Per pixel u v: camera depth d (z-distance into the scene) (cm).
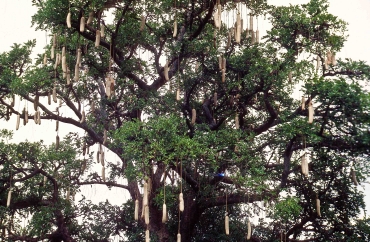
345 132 988
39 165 1338
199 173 1141
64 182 1318
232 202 1121
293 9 1102
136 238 1252
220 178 1102
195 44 1156
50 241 1339
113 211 1380
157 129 968
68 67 1110
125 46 1252
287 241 1162
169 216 1282
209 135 1049
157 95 1209
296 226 1146
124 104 1257
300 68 1037
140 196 1303
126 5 1091
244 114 1215
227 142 1054
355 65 1013
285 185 1102
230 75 1212
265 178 1025
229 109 1277
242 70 1168
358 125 959
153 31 1198
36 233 1306
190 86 1244
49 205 1280
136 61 1262
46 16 1059
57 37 1106
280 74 1033
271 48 1101
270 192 1020
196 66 1194
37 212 1309
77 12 1086
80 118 1309
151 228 1237
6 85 1254
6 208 1318
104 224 1369
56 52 1163
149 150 973
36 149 1332
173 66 1265
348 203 1168
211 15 1146
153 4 1139
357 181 1134
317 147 1055
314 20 1066
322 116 1016
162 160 961
